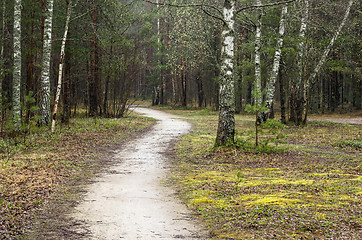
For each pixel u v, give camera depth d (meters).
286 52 24.94
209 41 40.03
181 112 43.66
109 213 6.13
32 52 22.27
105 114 29.67
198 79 51.53
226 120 12.52
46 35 18.75
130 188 8.02
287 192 6.84
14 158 11.26
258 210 5.74
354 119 29.92
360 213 5.24
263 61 28.89
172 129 22.53
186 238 4.89
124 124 24.28
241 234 4.84
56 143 14.64
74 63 29.03
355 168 9.25
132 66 31.14
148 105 61.12
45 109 18.77
